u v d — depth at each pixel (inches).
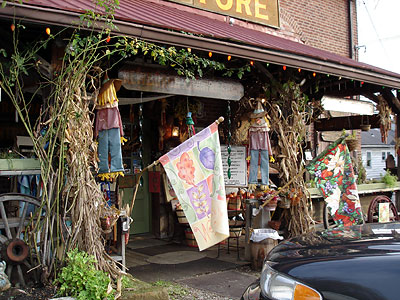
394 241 115.6
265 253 246.2
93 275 164.2
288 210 276.7
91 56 181.5
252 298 119.5
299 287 104.2
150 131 349.7
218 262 269.4
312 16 466.9
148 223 353.4
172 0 331.6
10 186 228.7
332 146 249.0
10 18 164.7
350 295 96.2
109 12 183.5
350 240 123.1
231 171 335.0
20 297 159.3
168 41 207.5
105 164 199.0
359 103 367.9
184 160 195.8
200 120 353.4
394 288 92.9
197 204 195.5
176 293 205.0
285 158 273.7
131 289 176.2
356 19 521.3
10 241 169.6
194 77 227.3
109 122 197.0
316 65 272.4
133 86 223.6
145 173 351.9
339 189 249.8
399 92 369.7
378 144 1144.2
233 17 372.2
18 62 173.5
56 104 175.6
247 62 265.0
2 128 272.1
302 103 285.7
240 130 340.5
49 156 177.6
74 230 174.4
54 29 186.2
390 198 372.5
